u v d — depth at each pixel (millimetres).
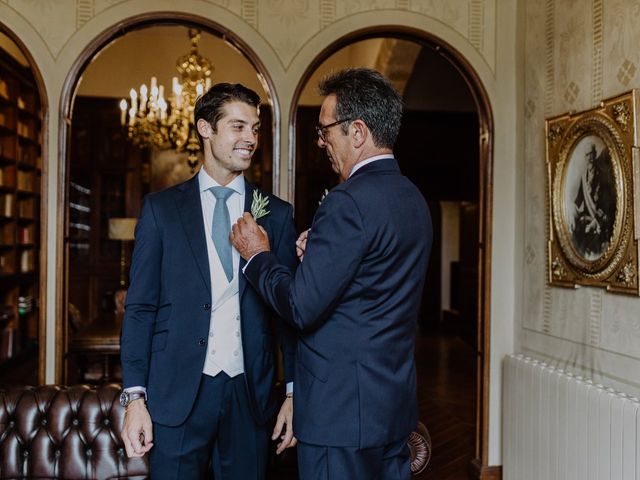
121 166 9070
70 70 4062
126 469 2500
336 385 1810
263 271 1896
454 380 7438
